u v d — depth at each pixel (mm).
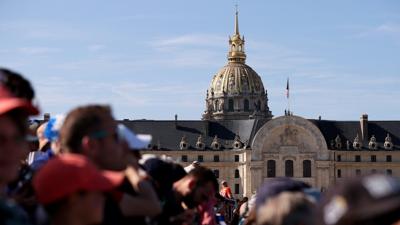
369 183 6797
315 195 12445
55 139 14414
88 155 11773
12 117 9164
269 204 9344
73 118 11828
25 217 8883
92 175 9602
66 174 9469
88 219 9609
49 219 9656
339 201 6852
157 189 16422
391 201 6633
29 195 12727
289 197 9297
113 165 11969
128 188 13453
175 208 17453
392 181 6797
